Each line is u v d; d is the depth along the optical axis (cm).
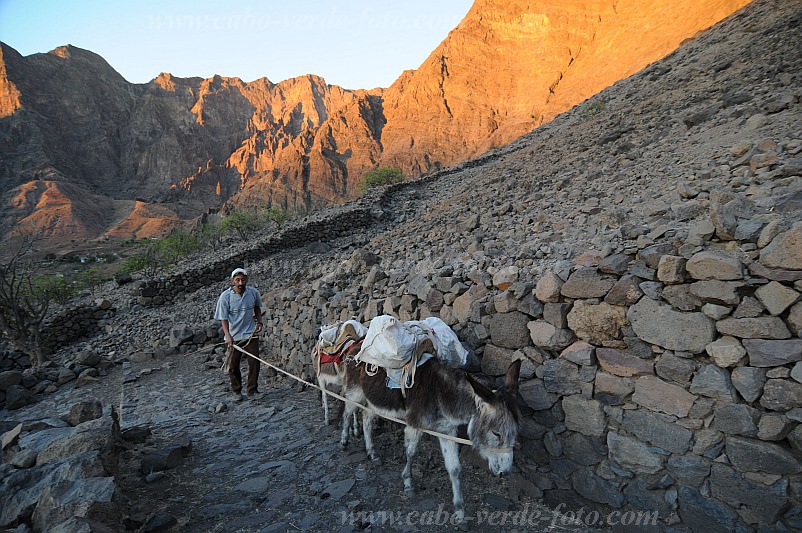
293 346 975
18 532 332
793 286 313
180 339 1426
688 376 355
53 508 336
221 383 991
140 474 508
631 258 403
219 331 1484
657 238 459
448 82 14075
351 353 551
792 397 310
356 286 814
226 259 2362
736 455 332
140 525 400
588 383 417
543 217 1045
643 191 913
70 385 1173
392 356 446
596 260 428
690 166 920
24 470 394
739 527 331
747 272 331
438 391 424
